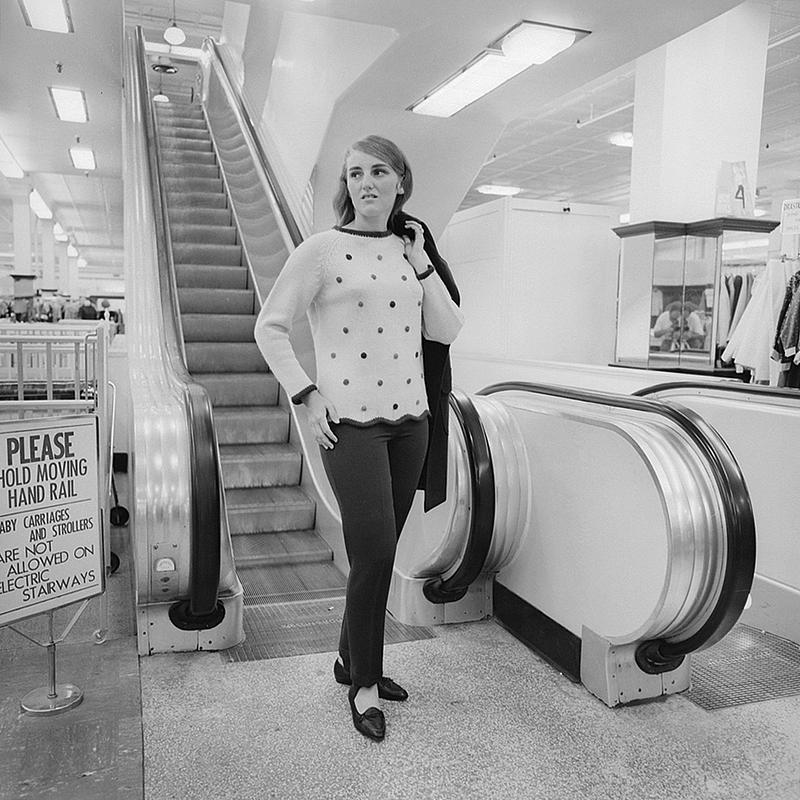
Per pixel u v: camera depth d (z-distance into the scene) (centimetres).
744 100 611
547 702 235
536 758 204
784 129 1125
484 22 373
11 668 247
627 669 236
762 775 198
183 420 272
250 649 268
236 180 718
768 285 500
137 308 397
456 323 226
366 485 207
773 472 311
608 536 235
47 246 1711
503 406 300
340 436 209
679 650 229
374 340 209
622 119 1088
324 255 211
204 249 632
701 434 229
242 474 416
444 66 430
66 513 219
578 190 1648
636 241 596
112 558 361
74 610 306
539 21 368
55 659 230
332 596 321
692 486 216
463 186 600
